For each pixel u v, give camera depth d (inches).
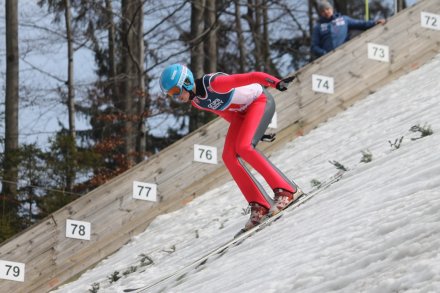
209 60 2512.3
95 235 1141.1
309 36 2935.5
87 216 1142.3
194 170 1202.0
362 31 1416.1
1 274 1095.0
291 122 1272.1
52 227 1126.4
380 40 1362.0
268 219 749.9
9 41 2269.9
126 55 2578.7
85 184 1994.3
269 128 1254.3
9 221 1809.8
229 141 786.8
